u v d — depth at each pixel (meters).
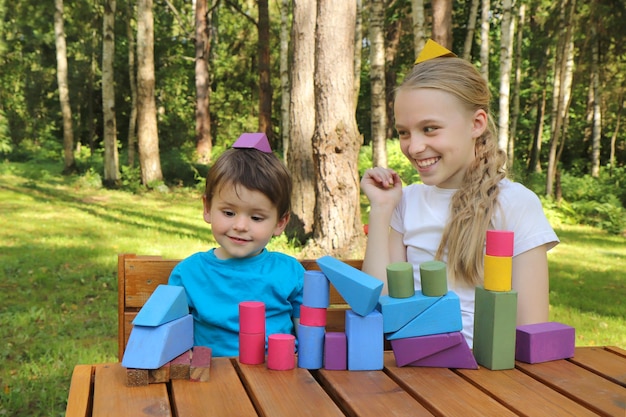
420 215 2.29
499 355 1.52
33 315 4.98
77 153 26.84
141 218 11.33
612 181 17.95
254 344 1.54
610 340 4.61
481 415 1.24
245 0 24.64
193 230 9.91
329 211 7.20
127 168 18.38
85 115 27.64
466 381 1.45
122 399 1.30
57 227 9.85
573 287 6.61
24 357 4.04
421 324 1.51
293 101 8.48
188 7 28.30
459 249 2.08
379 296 1.54
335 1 6.93
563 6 16.77
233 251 2.00
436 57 2.10
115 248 8.05
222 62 28.42
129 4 21.73
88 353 4.07
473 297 2.12
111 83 17.80
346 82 7.10
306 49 8.49
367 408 1.27
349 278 1.49
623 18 17.12
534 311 2.03
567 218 13.86
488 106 2.12
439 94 1.95
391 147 17.91
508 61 12.73
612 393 1.38
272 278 2.07
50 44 24.50
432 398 1.33
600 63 20.47
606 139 25.31
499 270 1.53
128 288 2.18
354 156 7.23
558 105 15.63
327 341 1.51
